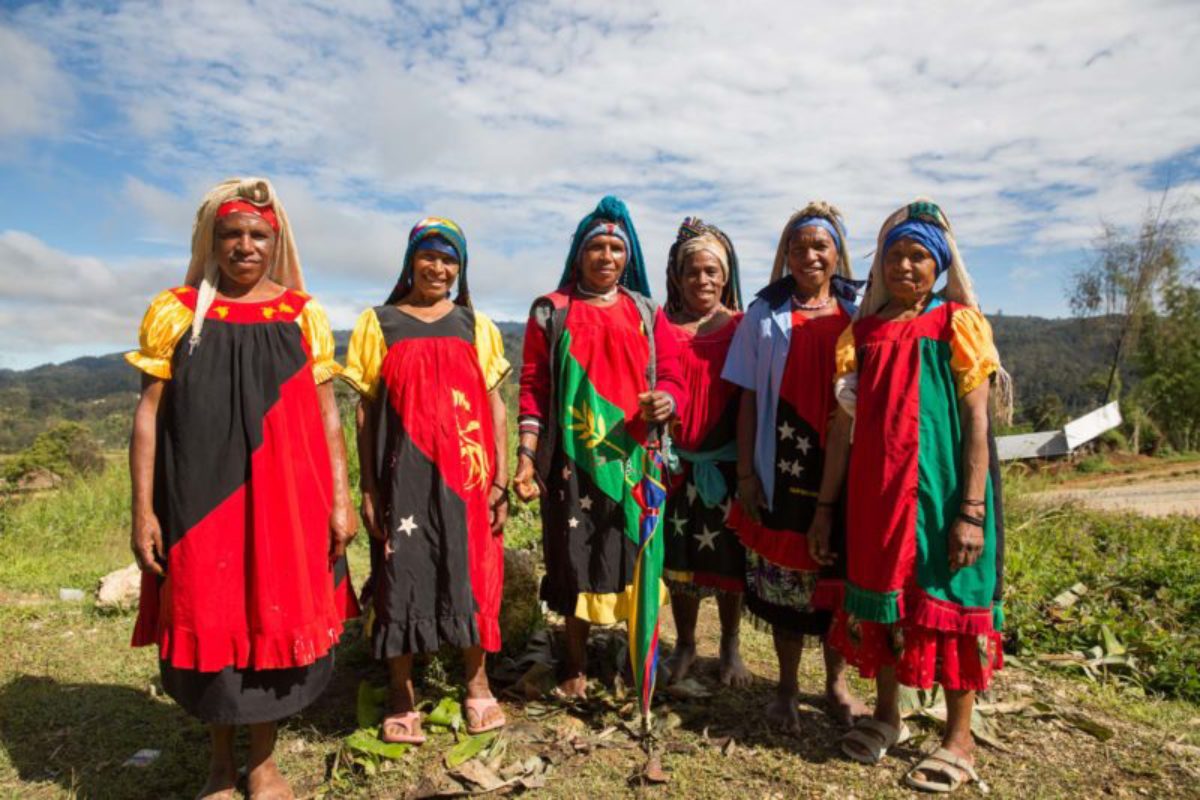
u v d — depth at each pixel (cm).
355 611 316
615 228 358
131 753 331
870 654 313
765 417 349
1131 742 343
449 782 297
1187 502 1477
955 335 301
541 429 365
